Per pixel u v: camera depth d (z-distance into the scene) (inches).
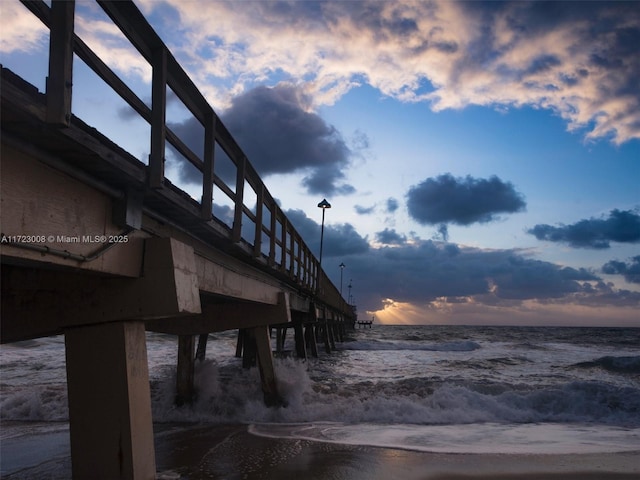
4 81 100.7
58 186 138.1
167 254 186.2
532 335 3329.2
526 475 256.4
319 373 777.6
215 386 456.8
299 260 600.7
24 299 175.9
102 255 160.1
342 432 362.9
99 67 137.3
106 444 166.6
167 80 187.3
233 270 344.8
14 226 120.3
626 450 318.7
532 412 468.8
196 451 291.7
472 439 351.3
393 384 553.6
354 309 4013.3
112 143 149.0
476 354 1396.4
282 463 265.6
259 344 450.9
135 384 174.9
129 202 171.3
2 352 1034.7
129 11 151.6
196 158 222.8
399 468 262.4
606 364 950.4
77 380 172.4
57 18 118.9
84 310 177.2
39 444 318.3
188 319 442.0
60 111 115.0
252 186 346.6
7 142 116.7
